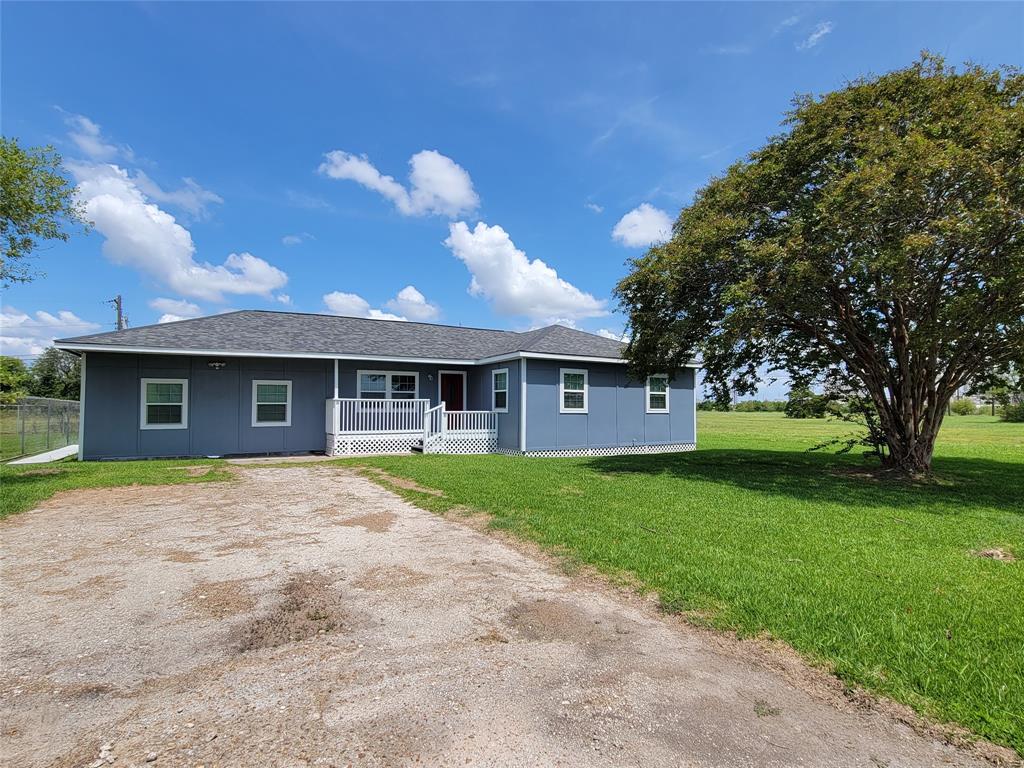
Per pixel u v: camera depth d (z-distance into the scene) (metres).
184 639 3.19
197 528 6.09
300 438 15.55
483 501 7.36
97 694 2.55
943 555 4.98
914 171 7.68
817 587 3.97
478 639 3.21
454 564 4.73
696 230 10.16
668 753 2.09
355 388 16.27
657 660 2.92
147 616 3.54
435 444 15.58
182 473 10.59
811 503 7.64
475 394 17.75
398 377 16.91
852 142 9.34
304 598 3.89
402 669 2.82
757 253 8.95
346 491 8.66
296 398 15.54
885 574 4.34
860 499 8.12
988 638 3.10
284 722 2.30
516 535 5.66
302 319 17.91
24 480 9.31
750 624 3.33
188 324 15.08
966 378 10.72
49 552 5.07
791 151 9.85
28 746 2.12
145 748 2.11
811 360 12.99
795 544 5.29
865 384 11.69
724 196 10.29
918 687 2.57
